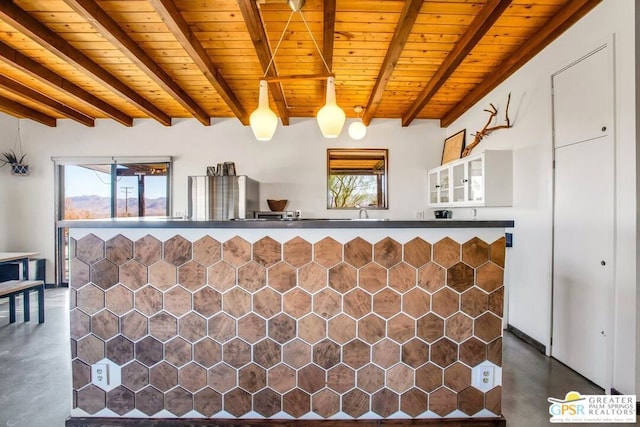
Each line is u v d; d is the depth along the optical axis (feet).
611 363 6.64
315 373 5.46
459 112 14.02
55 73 11.09
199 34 8.82
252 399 5.48
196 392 5.49
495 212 11.32
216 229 5.45
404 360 5.46
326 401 5.46
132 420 5.49
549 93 8.60
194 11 7.85
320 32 8.77
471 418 5.49
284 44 9.36
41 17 8.02
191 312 5.47
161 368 5.50
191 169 15.71
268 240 5.43
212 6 7.67
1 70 10.93
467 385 5.48
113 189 15.97
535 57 9.20
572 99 7.80
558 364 8.04
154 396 5.51
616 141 6.57
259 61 9.95
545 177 8.72
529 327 9.33
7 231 15.31
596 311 7.06
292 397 5.47
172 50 9.68
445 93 12.94
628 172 6.33
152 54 9.89
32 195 15.72
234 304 5.46
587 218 7.32
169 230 5.49
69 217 15.96
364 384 5.45
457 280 5.44
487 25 7.93
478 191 10.93
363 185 16.01
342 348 5.44
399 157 15.89
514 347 9.07
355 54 9.98
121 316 5.50
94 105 13.03
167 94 13.02
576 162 7.66
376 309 5.44
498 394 5.50
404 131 15.89
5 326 10.52
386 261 5.42
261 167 15.74
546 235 8.66
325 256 5.42
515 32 8.73
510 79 10.51
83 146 15.71
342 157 15.99
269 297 5.44
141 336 5.49
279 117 15.21
